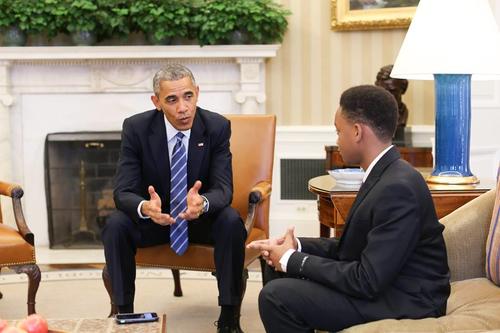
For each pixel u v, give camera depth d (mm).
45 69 5195
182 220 3047
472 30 2783
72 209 5289
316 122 5270
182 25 4988
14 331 1756
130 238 2980
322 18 5191
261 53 5027
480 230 2402
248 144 3500
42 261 4828
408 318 1964
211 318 3488
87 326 2029
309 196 5270
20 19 4941
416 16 2889
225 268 2941
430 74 3002
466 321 1945
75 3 4871
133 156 3102
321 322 1987
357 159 2066
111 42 5262
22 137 5254
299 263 2027
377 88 2049
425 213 1981
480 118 4355
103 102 5242
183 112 2977
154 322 2066
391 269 1882
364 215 1978
